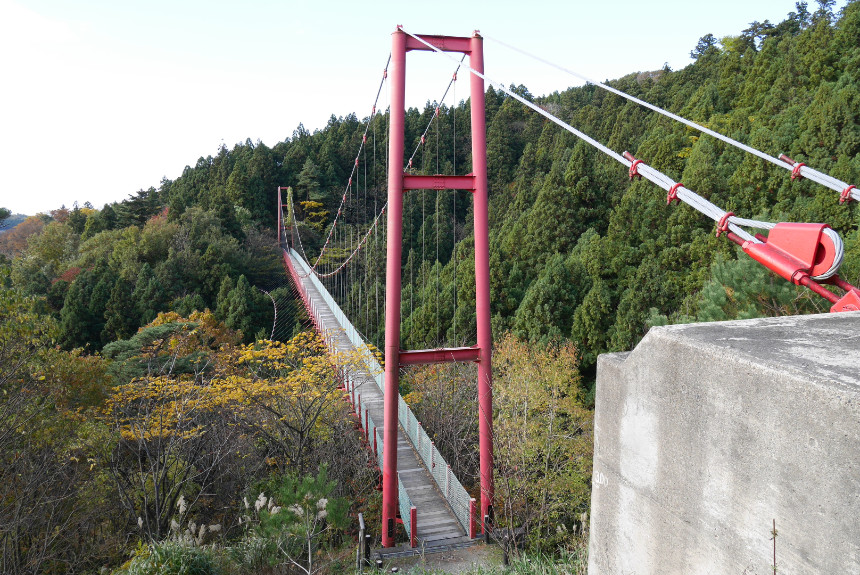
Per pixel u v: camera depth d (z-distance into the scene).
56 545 9.98
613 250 27.38
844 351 1.35
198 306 39.19
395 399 10.59
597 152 43.53
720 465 1.42
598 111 52.03
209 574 6.63
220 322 37.00
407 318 33.91
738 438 1.36
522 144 59.94
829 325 1.66
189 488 12.18
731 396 1.37
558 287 24.89
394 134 10.61
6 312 9.66
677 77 51.12
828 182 2.75
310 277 47.53
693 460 1.51
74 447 10.58
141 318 36.91
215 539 10.05
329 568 8.60
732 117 34.00
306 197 71.50
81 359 13.40
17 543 8.73
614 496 1.89
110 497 11.30
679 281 23.73
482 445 10.49
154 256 47.16
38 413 10.04
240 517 9.56
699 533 1.50
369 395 17.36
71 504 10.36
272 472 13.38
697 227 25.95
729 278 12.39
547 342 21.86
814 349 1.38
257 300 42.50
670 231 26.25
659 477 1.65
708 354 1.44
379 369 17.47
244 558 7.80
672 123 37.88
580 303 25.41
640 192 30.03
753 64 39.81
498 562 9.02
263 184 69.94
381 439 13.65
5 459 9.50
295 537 8.01
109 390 13.84
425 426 16.45
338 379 14.72
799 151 24.27
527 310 24.56
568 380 16.86
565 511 10.88
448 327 28.19
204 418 13.69
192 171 74.44
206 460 13.01
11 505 8.88
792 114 28.22
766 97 33.12
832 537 1.12
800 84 32.84
